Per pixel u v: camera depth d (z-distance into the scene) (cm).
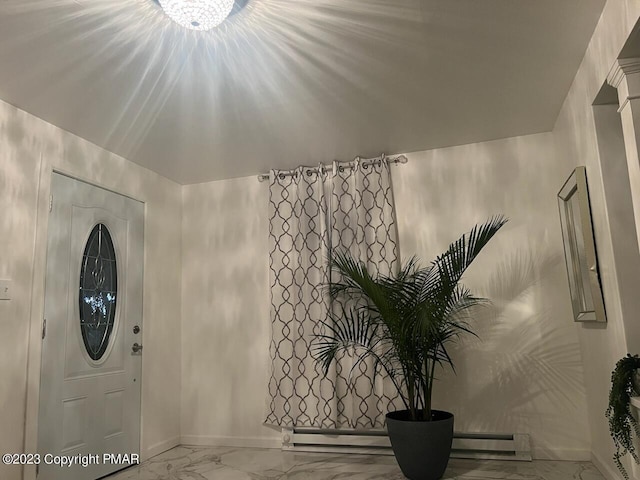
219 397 384
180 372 396
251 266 394
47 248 276
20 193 262
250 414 374
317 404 345
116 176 341
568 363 313
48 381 269
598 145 226
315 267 367
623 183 221
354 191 367
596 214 238
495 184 344
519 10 199
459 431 325
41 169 276
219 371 388
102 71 234
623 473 206
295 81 253
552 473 282
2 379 242
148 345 358
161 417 365
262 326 382
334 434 346
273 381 359
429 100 279
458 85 262
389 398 331
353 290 346
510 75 253
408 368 283
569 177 273
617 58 185
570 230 290
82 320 299
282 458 336
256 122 301
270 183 389
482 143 350
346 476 293
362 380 337
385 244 350
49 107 267
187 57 227
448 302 281
